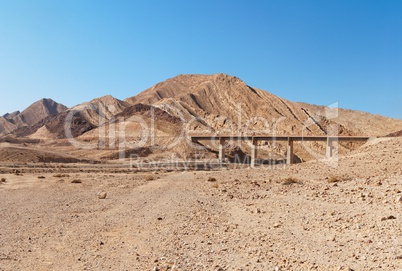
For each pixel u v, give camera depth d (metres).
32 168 71.56
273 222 13.41
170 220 14.71
